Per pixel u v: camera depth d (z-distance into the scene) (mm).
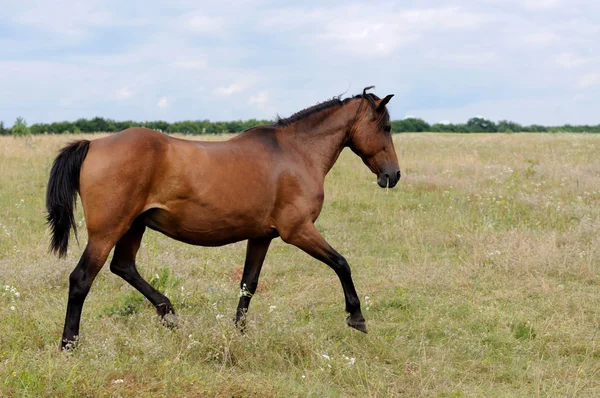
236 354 4898
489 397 4520
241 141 5277
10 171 14078
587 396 4555
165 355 4621
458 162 17625
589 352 5395
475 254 8195
